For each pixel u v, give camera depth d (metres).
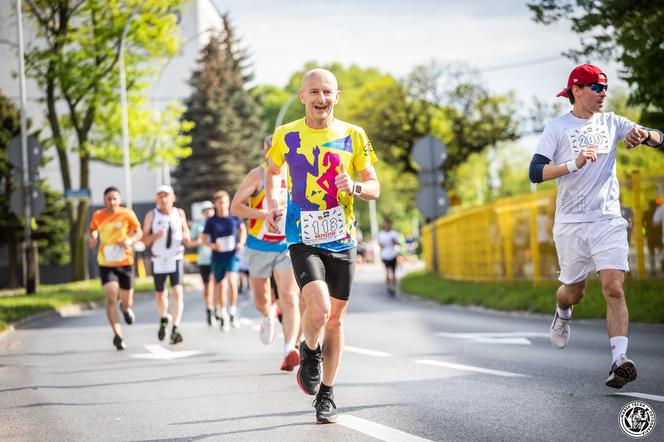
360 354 15.89
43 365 16.42
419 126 76.00
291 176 9.39
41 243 66.12
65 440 9.38
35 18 50.97
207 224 23.16
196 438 9.12
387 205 134.25
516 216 31.83
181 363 15.89
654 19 23.97
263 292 14.57
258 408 10.70
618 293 10.59
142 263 60.03
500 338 17.94
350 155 9.40
